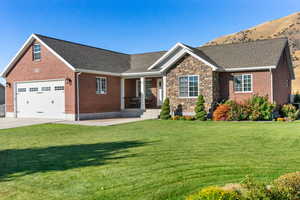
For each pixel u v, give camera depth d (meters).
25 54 21.08
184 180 5.32
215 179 5.34
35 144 9.61
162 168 6.15
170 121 16.80
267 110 15.95
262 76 17.39
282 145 8.48
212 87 17.53
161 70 19.30
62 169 6.25
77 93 18.38
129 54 27.38
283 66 20.77
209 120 16.89
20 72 21.44
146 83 23.25
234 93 18.42
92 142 9.79
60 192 4.84
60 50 19.53
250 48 20.11
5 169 6.36
